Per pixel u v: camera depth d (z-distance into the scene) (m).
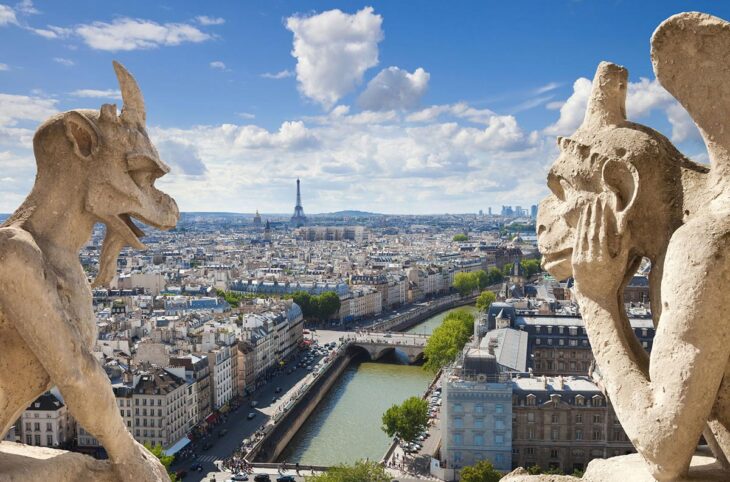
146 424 180.88
